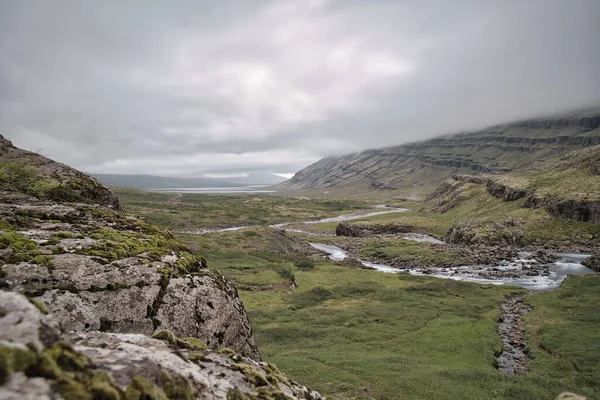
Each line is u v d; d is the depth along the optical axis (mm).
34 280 14055
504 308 55250
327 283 69938
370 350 38625
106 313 14820
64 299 14148
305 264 89125
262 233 120812
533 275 80125
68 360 5090
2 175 23297
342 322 49219
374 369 32125
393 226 175000
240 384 9016
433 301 58500
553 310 51875
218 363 9656
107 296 15148
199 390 7383
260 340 42781
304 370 32062
